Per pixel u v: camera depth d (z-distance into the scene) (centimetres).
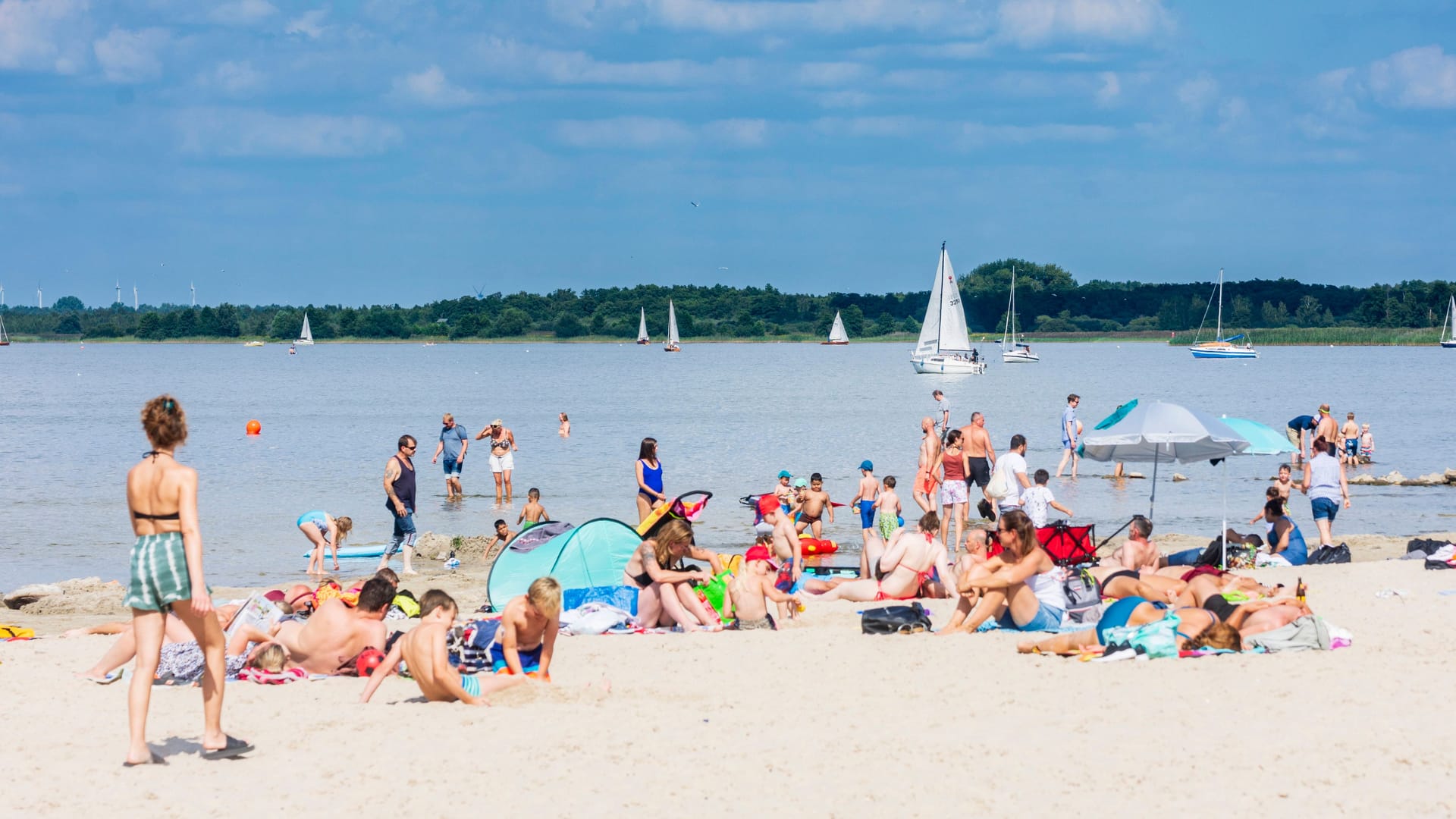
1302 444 6831
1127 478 6172
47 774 1534
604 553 3070
